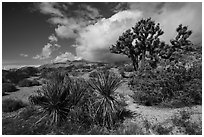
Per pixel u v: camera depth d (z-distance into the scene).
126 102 7.84
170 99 7.48
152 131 4.84
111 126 5.01
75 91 5.77
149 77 9.36
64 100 5.45
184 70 8.75
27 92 10.64
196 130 4.71
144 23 13.41
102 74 5.72
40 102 5.39
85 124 5.07
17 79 15.35
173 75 8.22
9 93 10.45
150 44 13.05
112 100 5.41
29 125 5.14
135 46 13.88
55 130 4.85
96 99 5.52
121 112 5.96
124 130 4.92
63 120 5.27
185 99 7.16
